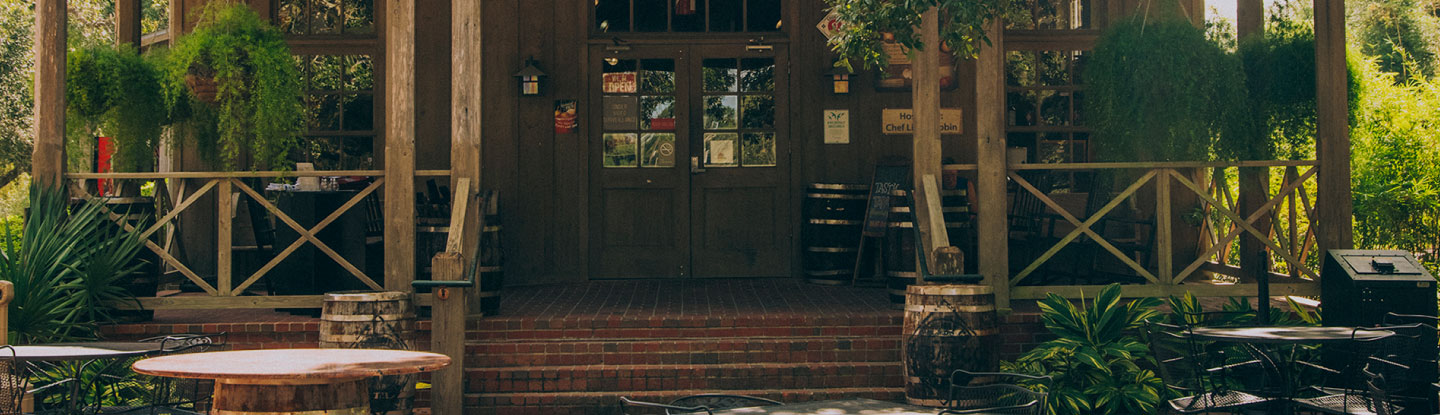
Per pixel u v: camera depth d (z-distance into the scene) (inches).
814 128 324.5
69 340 230.2
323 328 212.2
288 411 142.1
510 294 292.4
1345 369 183.2
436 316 218.8
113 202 243.0
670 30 324.5
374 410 209.8
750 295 284.7
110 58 254.8
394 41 236.7
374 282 242.2
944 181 311.4
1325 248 245.9
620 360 234.4
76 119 256.1
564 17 322.7
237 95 246.2
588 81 322.7
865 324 239.1
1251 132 260.4
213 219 312.2
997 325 216.5
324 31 317.7
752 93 325.4
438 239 242.7
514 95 320.2
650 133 324.8
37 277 223.8
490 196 248.2
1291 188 246.2
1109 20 320.2
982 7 211.0
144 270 244.7
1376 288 217.2
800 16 323.9
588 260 323.0
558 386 228.5
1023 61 324.5
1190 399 179.8
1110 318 223.9
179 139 273.1
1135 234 316.5
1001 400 209.2
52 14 241.1
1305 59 259.0
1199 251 308.5
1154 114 253.4
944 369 209.8
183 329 234.5
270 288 261.1
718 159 325.7
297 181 284.7
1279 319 235.3
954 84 323.0
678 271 324.5
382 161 316.5
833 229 307.4
